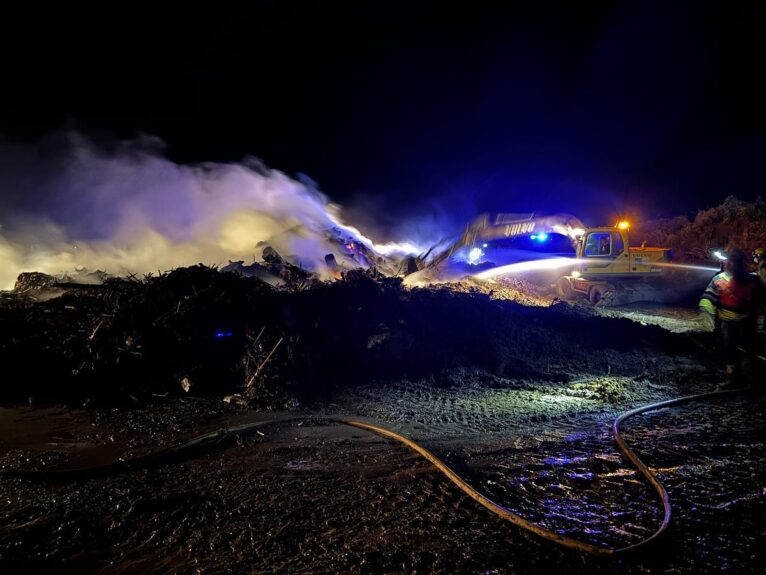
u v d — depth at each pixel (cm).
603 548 327
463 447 514
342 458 485
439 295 970
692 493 414
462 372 796
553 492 418
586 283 1591
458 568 311
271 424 582
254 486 421
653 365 869
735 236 1909
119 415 608
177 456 485
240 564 315
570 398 704
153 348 731
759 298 741
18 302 923
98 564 316
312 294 866
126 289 835
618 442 519
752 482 433
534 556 326
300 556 323
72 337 744
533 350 901
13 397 655
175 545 336
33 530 348
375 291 900
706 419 610
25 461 469
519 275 1708
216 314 800
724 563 321
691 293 1714
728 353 757
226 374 728
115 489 411
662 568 316
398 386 748
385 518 371
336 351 794
